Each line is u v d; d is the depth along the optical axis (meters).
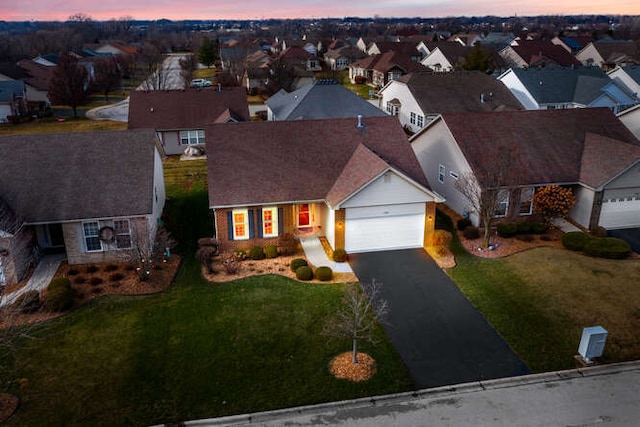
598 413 15.00
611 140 28.94
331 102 40.78
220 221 25.33
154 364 17.08
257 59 96.00
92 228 24.28
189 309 20.44
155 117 46.12
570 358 17.44
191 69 94.50
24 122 59.91
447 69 78.44
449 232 26.80
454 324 19.48
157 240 25.41
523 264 24.17
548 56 78.31
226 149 26.92
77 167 25.39
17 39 170.00
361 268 23.98
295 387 15.98
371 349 17.97
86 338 18.56
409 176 26.33
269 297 21.30
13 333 17.95
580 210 28.75
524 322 19.53
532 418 14.82
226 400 15.42
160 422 14.57
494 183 25.64
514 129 30.45
